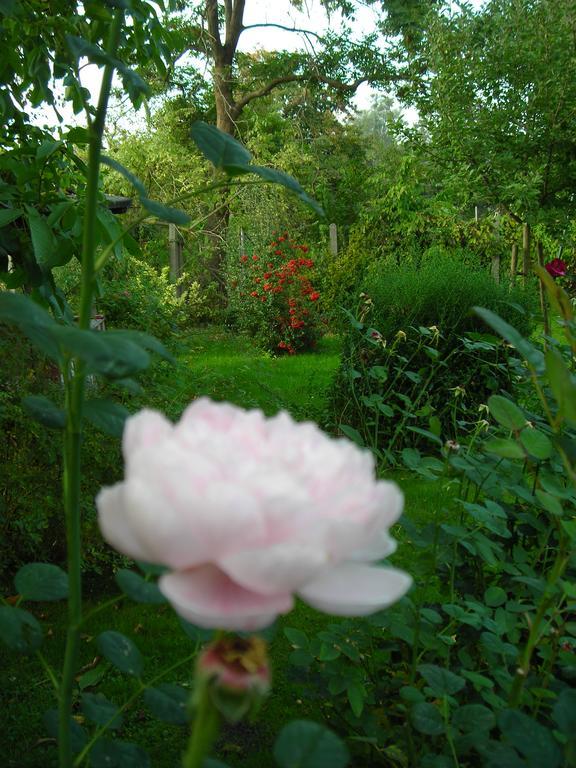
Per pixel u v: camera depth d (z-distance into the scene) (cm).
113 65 122
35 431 314
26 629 111
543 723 170
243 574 53
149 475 56
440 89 704
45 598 112
